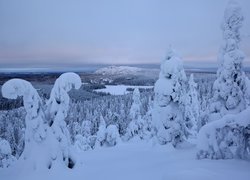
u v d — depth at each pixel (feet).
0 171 41.11
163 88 58.70
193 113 125.08
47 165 40.01
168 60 59.52
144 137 118.42
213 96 55.36
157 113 60.44
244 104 51.90
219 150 34.81
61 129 42.88
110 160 53.42
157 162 43.42
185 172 26.04
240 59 51.47
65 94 42.63
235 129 34.73
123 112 223.30
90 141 110.11
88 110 264.11
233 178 24.16
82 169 42.80
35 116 40.11
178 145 58.70
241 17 51.67
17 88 38.09
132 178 33.04
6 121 217.15
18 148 121.80
